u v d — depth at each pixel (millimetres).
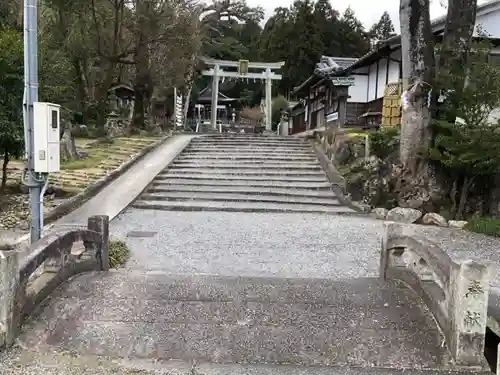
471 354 3617
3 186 10891
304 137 19938
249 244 8234
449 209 11586
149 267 6688
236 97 49188
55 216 9766
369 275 6465
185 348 3811
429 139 11977
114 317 4238
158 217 10539
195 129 35812
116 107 28219
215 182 13695
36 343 3793
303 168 15039
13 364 3504
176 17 19812
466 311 3600
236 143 18266
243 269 6695
